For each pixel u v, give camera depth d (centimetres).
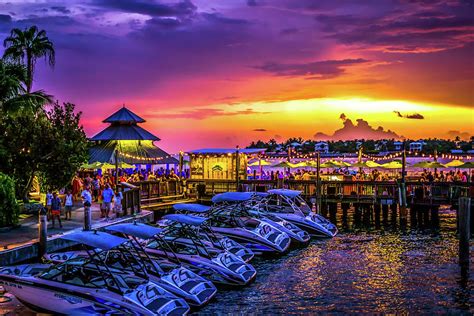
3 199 2659
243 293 2145
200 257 2231
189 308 1758
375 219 3866
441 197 3659
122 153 4581
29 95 3203
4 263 2145
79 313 1731
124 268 1928
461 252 2577
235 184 4138
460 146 12012
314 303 2038
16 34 4647
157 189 4019
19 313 1811
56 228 2722
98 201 3828
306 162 5366
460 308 1989
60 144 3291
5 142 3216
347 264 2620
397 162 4956
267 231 2820
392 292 2177
